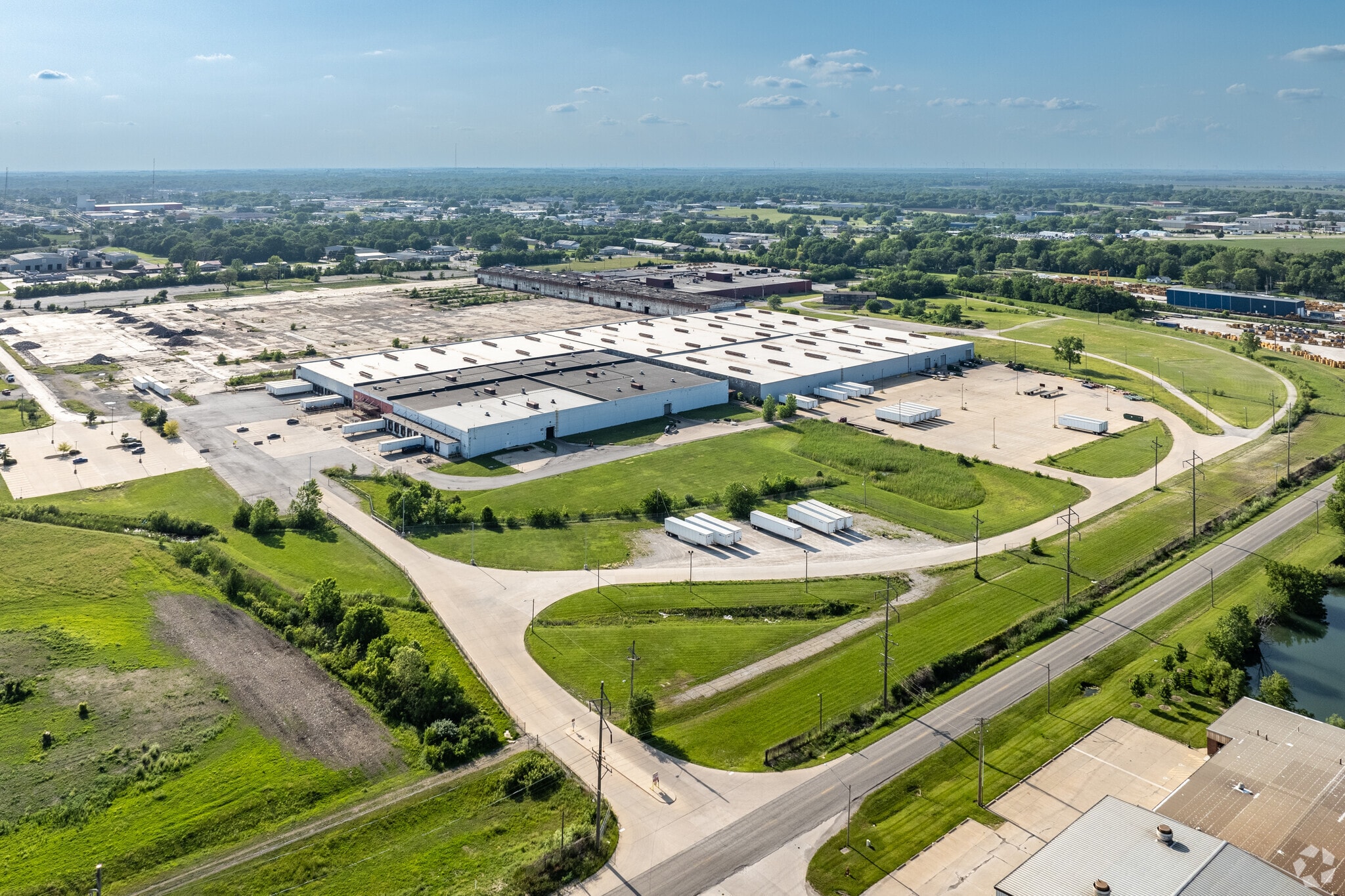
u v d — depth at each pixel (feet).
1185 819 208.03
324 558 366.22
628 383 595.47
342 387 588.91
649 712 248.73
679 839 212.64
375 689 268.21
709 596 335.26
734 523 408.87
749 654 294.46
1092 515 415.44
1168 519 408.26
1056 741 252.01
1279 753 231.71
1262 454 500.33
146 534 388.37
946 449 509.35
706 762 240.53
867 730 256.52
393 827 215.10
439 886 197.26
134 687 271.49
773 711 262.47
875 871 202.69
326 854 206.39
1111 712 265.54
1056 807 224.12
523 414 517.14
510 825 216.54
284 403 593.42
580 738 250.16
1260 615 322.55
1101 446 515.09
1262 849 197.77
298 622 309.83
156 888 196.54
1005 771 238.68
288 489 440.45
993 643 303.48
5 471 462.60
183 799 223.51
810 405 590.96
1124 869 188.34
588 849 207.00
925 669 283.59
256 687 272.31
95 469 466.29
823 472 472.85
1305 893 180.96
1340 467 452.76
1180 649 286.46
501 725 255.70
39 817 217.36
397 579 348.59
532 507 418.72
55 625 308.19
